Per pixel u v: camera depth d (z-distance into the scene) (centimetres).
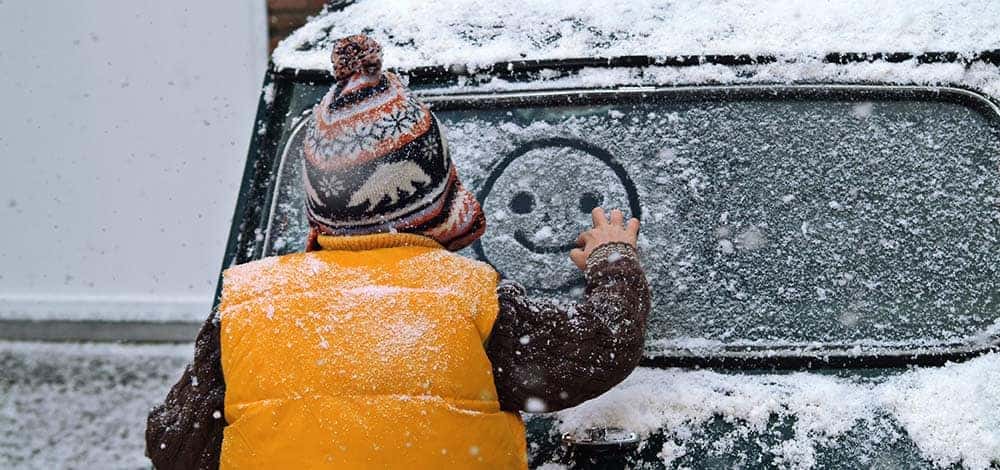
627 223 270
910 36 292
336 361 214
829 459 247
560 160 286
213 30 621
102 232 634
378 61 224
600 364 230
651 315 269
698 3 303
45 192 634
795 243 273
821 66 289
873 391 257
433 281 222
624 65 294
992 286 267
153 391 575
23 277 632
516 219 282
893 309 267
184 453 226
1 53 632
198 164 631
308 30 325
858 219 274
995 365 258
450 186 233
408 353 214
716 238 275
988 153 280
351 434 211
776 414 255
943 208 275
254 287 226
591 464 251
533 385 227
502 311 227
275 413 213
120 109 633
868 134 282
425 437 212
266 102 313
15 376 590
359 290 220
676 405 257
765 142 283
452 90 298
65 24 627
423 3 317
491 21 309
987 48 289
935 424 249
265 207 299
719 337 266
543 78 296
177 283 632
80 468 516
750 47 293
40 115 633
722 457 249
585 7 306
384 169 221
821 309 267
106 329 619
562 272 275
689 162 282
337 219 227
